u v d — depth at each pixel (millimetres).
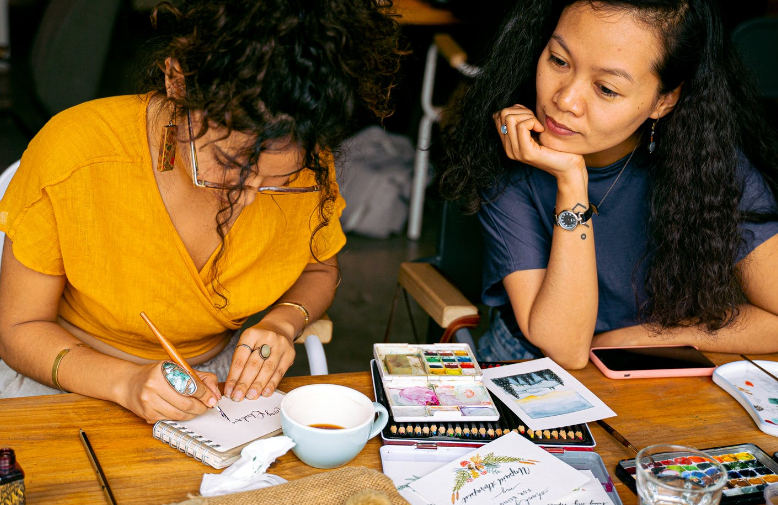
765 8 4016
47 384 1346
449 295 1857
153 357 1560
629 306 1829
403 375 1334
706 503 980
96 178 1332
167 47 1114
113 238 1370
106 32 2953
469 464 1146
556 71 1472
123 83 4484
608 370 1483
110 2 2910
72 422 1196
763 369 1518
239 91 968
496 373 1431
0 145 3059
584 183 1592
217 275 1469
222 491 1053
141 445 1161
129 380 1230
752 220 1646
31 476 1066
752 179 1679
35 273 1380
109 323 1485
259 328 1397
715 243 1621
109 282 1408
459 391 1328
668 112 1590
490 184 1777
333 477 1042
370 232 4277
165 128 1288
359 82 1064
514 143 1600
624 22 1366
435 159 1938
